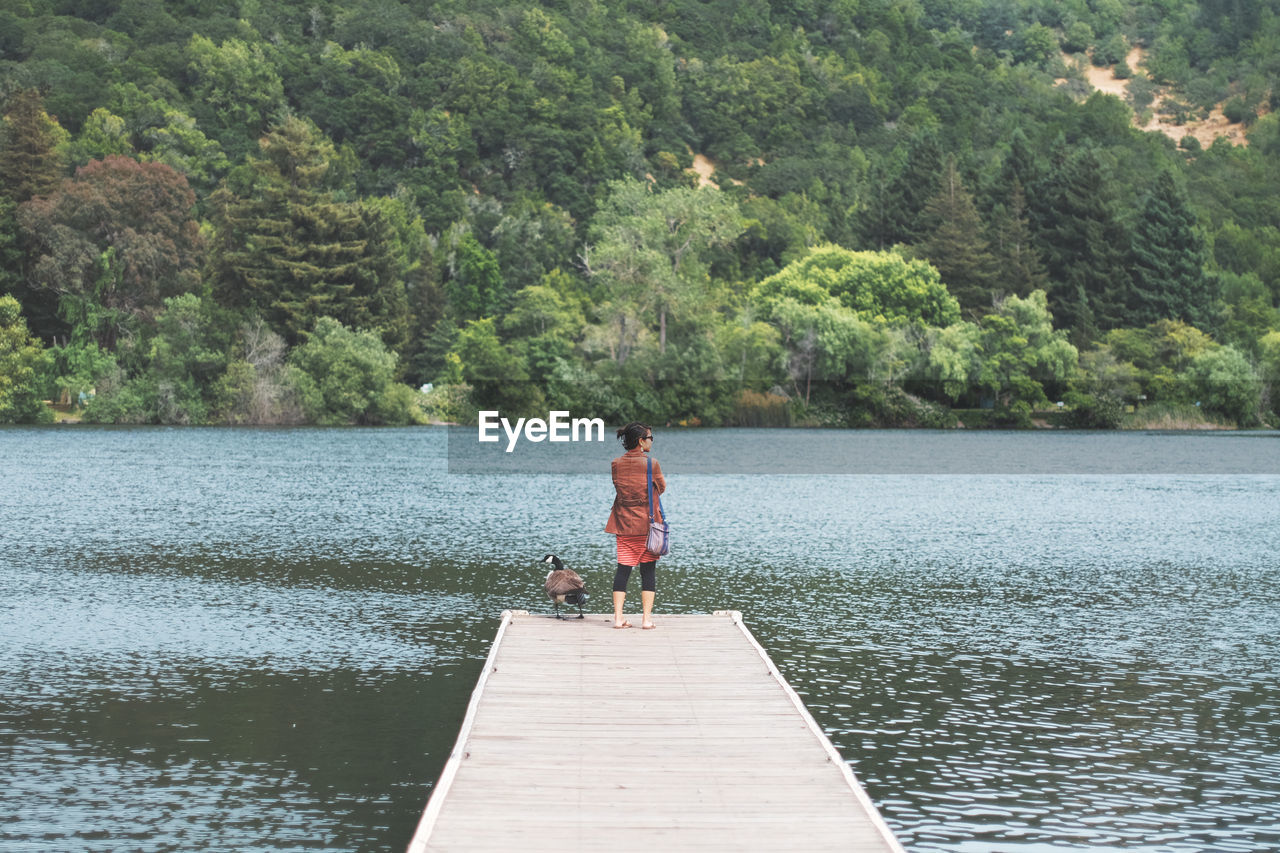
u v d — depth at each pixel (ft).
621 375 329.93
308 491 141.69
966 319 388.57
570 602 53.52
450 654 54.80
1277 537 105.09
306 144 360.28
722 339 337.93
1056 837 33.17
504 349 344.90
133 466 175.22
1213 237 509.35
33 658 53.26
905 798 36.19
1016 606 68.80
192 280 342.85
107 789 36.42
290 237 341.41
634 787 31.30
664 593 71.97
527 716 37.83
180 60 610.24
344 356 313.73
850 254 390.42
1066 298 421.59
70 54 573.33
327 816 34.37
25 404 285.64
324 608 65.87
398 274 377.09
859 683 50.11
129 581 74.33
